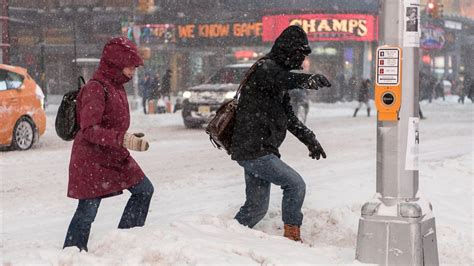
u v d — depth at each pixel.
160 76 109.81
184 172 24.86
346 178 21.20
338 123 52.22
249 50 108.25
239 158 12.86
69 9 108.19
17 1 106.94
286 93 13.17
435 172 21.47
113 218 16.38
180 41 110.56
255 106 12.70
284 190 13.12
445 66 131.00
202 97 43.44
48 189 21.31
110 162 11.52
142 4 74.00
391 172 10.59
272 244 11.39
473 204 17.81
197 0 109.94
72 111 11.55
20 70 31.88
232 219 13.42
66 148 32.59
